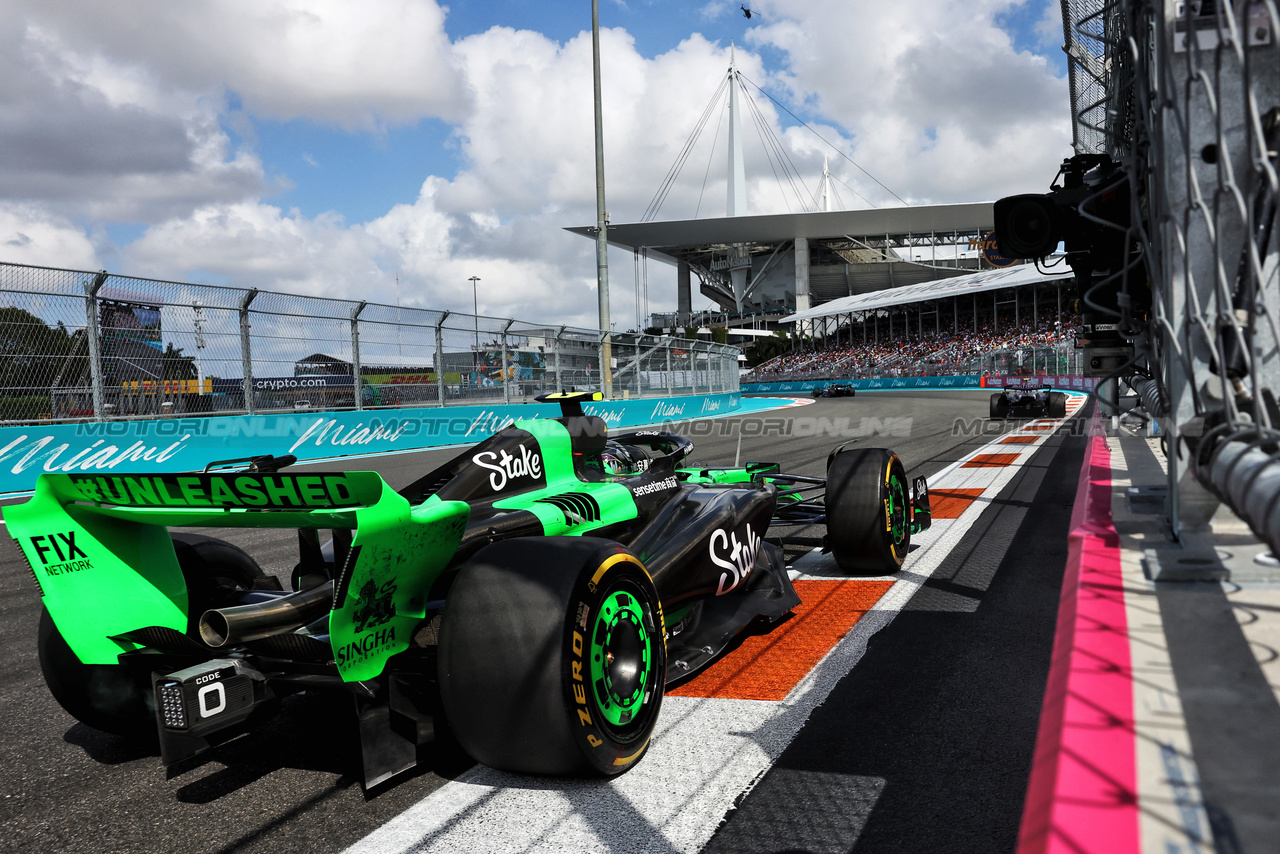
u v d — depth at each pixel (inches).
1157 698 44.2
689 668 116.3
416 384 606.9
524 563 86.5
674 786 88.7
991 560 189.0
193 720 81.2
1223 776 37.6
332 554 109.7
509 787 89.9
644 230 3449.8
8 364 365.7
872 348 2733.8
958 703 107.9
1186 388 66.4
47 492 92.7
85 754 105.7
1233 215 61.9
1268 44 59.1
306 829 83.4
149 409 422.6
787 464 396.8
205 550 109.0
